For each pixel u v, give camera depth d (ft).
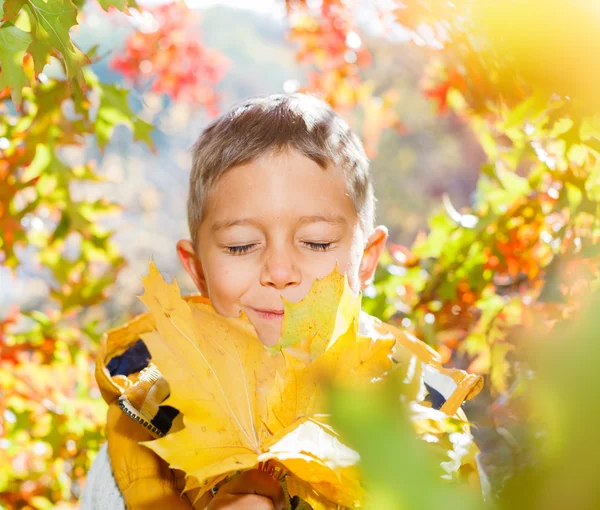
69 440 8.77
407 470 0.87
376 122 12.03
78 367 9.36
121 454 4.58
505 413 1.98
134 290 24.14
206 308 3.68
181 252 5.67
